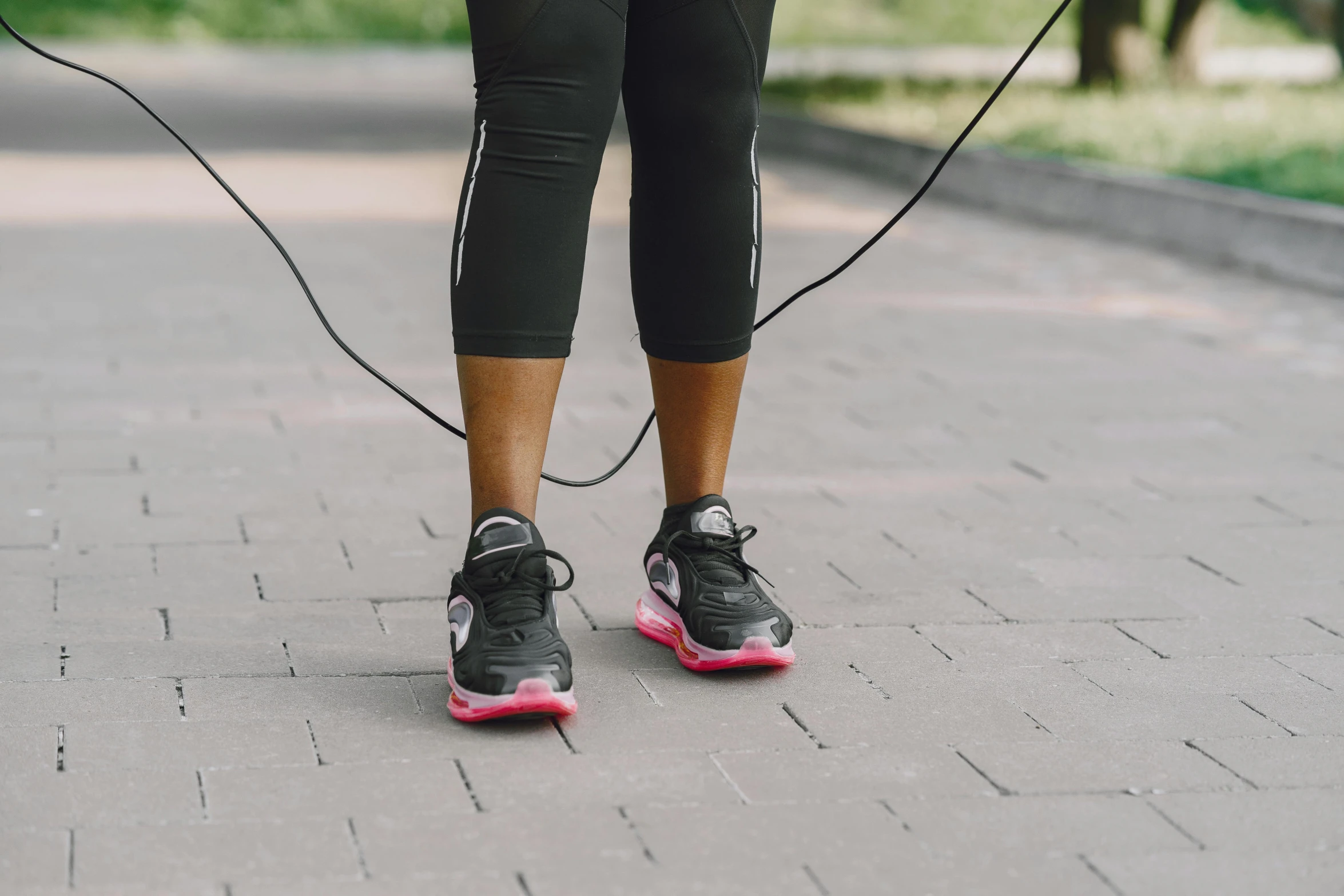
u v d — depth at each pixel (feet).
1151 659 8.02
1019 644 8.21
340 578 9.12
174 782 6.32
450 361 15.58
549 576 7.22
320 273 20.74
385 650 7.95
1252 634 8.45
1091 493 11.37
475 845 5.85
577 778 6.44
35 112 44.83
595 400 14.07
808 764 6.63
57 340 15.89
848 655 7.98
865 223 27.17
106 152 34.96
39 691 7.29
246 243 23.15
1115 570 9.57
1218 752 6.84
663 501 10.91
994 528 10.44
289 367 15.02
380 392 14.11
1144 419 13.79
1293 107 38.34
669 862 5.75
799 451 12.48
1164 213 25.04
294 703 7.19
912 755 6.74
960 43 90.63
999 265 22.88
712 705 7.27
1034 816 6.18
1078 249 24.66
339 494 10.89
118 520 10.16
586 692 7.39
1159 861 5.83
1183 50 48.11
